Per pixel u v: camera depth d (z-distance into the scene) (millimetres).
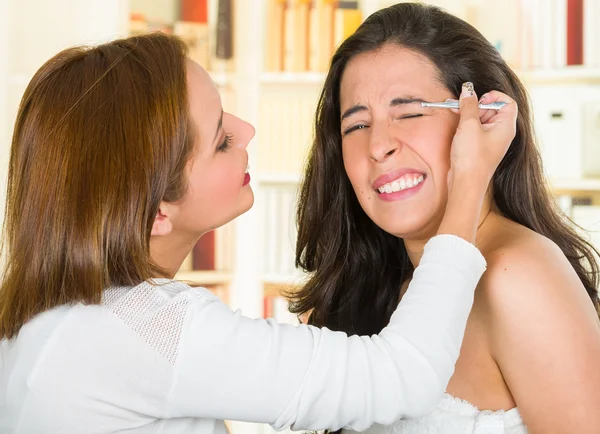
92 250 930
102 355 917
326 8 3188
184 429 965
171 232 1074
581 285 1019
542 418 988
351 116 1194
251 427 3062
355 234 1424
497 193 1233
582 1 3072
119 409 918
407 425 1108
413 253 1225
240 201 1090
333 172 1414
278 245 3172
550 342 959
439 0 3188
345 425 951
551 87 3115
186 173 1013
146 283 958
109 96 958
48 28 2955
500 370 1037
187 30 3166
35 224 957
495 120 1057
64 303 946
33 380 917
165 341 917
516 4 3129
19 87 2879
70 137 950
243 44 3189
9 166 1018
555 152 3096
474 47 1191
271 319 972
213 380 909
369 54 1186
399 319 942
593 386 950
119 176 939
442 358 915
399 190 1142
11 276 996
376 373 909
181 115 977
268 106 3203
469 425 1048
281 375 910
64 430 910
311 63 3203
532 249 1015
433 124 1126
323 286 1445
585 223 3002
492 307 1005
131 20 3117
